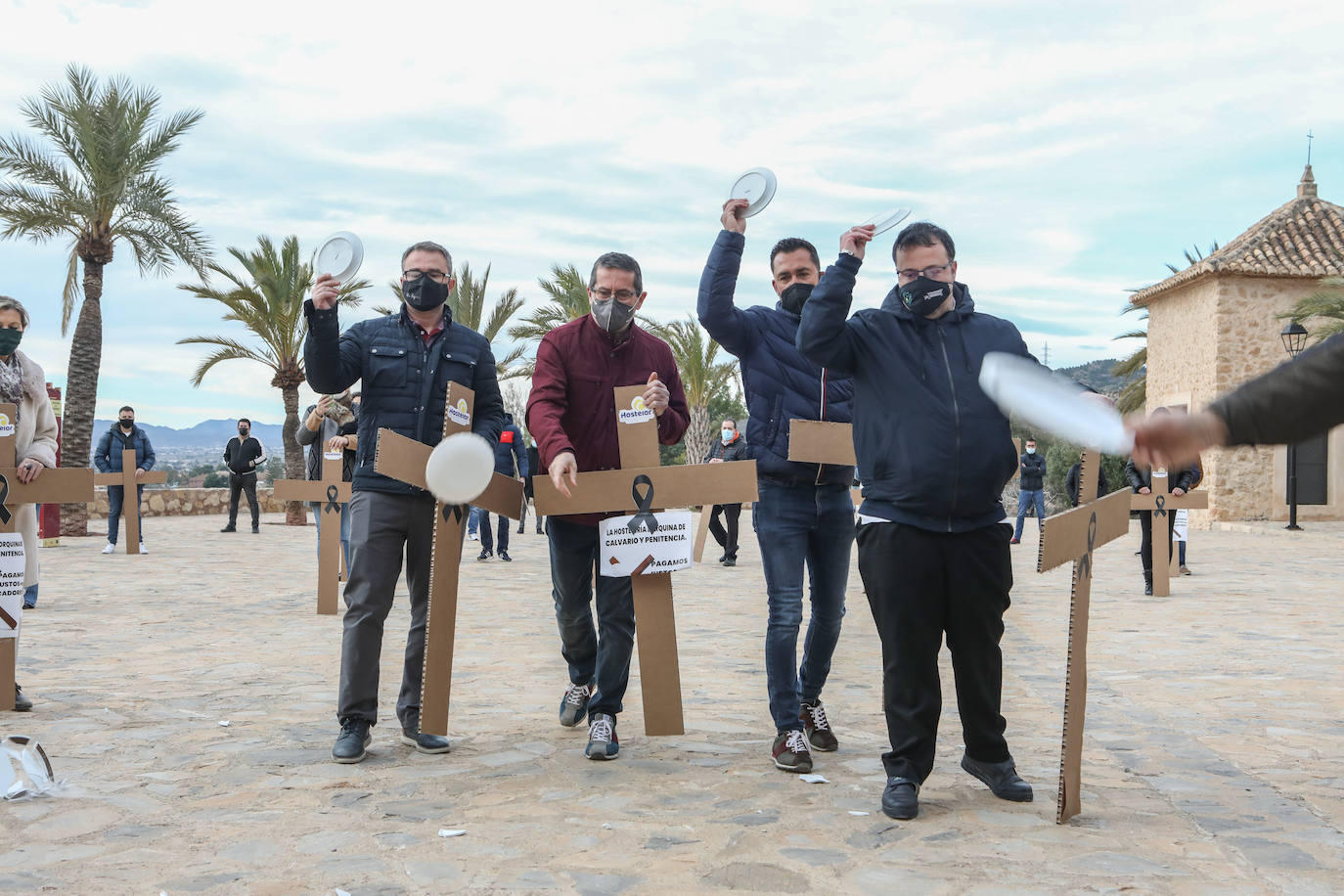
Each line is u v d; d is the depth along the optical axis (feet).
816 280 14.78
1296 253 84.17
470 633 26.32
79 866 9.78
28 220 67.67
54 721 15.89
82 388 71.41
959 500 11.55
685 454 119.55
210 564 45.50
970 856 10.21
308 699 17.71
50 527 57.21
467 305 102.06
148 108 69.67
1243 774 13.48
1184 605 32.89
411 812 11.51
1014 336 12.07
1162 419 5.20
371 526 14.30
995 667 12.21
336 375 14.19
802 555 14.01
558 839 10.63
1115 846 10.54
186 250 71.46
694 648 24.45
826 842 10.61
